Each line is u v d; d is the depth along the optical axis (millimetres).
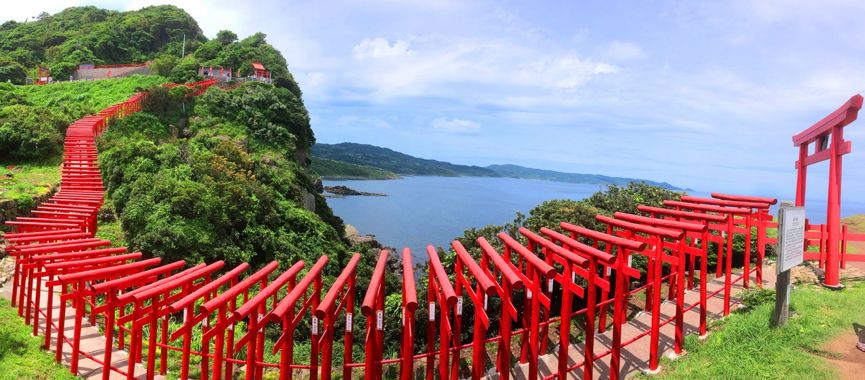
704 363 9008
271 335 16062
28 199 23672
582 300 17062
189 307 9352
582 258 8133
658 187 22812
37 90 55312
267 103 48906
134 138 39500
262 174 32969
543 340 10633
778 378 7934
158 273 11078
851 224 19766
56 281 11062
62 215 17984
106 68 65438
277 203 28031
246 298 11602
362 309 8031
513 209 102938
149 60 78250
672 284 12992
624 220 12266
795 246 9617
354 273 9766
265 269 10812
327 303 7930
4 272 17859
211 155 29438
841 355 8438
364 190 128000
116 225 23797
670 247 10734
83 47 75750
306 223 27688
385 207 90062
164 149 29484
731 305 12055
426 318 16500
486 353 12742
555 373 9391
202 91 50219
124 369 11078
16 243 16109
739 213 12125
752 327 9812
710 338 10227
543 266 8008
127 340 13156
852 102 10266
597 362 10125
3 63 69625
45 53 79062
